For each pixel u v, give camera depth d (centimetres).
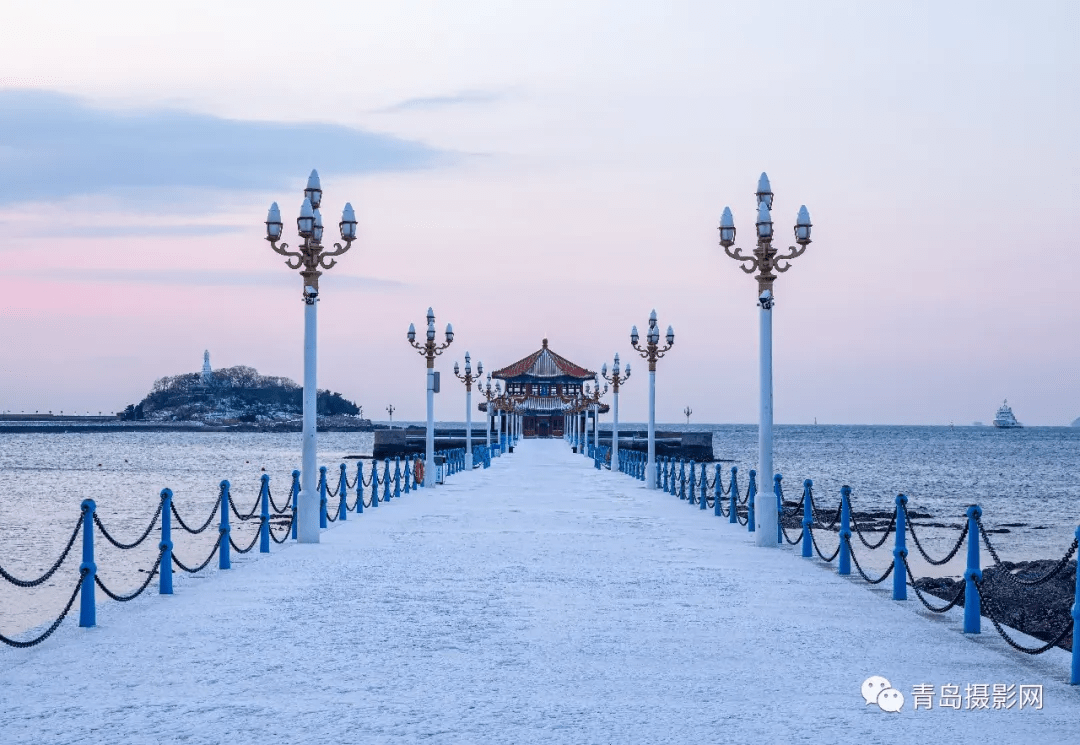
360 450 18462
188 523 4441
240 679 920
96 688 889
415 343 3931
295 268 2059
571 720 799
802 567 1700
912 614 1265
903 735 771
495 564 1684
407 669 959
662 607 1296
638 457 4591
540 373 11362
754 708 838
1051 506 6191
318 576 1546
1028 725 802
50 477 8875
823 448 19838
